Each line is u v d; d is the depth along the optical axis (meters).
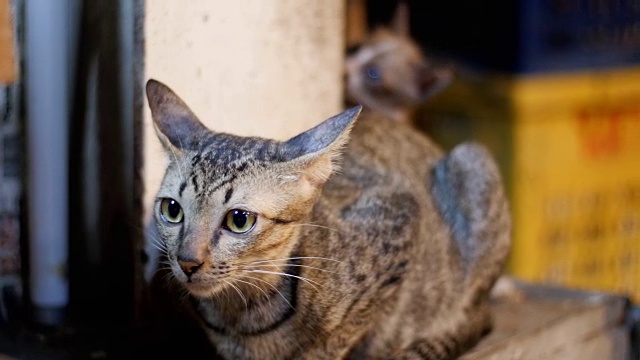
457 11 1.64
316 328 1.04
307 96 1.21
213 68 1.13
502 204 1.20
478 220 1.18
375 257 1.07
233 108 1.15
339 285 1.04
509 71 1.58
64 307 1.19
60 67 1.17
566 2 1.59
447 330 1.17
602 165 1.66
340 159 1.04
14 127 1.18
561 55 1.60
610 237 1.69
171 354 1.12
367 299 1.07
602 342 1.29
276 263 1.00
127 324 1.16
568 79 1.60
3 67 1.14
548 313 1.26
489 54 1.61
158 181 1.11
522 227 1.59
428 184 1.18
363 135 1.18
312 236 1.04
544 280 1.57
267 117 1.18
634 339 1.32
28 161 1.17
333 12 1.21
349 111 1.00
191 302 1.06
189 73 1.11
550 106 1.59
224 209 0.98
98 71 1.16
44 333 1.14
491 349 1.17
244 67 1.15
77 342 1.13
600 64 1.64
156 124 1.01
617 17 1.64
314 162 0.99
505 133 1.59
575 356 1.26
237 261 0.99
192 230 0.98
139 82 1.09
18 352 1.11
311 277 1.03
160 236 1.01
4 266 1.19
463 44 1.64
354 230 1.07
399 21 1.62
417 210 1.12
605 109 1.65
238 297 1.02
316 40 1.20
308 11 1.19
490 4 1.60
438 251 1.16
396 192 1.12
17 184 1.19
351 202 1.09
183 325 1.12
